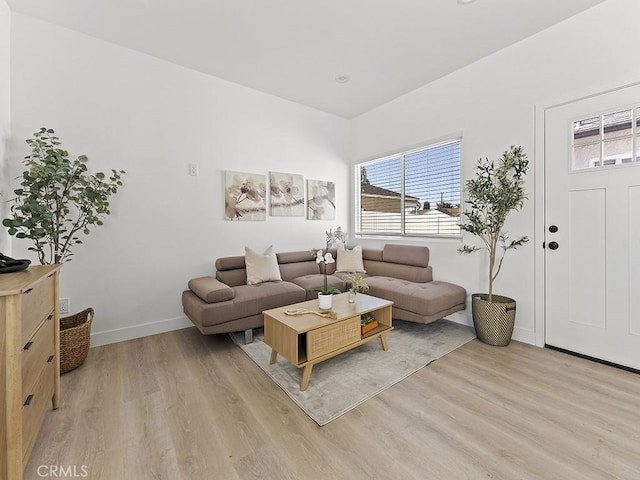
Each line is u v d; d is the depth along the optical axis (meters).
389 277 3.65
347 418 1.63
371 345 2.61
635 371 2.11
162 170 2.94
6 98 2.18
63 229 2.32
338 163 4.54
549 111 2.51
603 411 1.66
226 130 3.37
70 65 2.48
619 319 2.19
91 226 2.58
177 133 3.03
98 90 2.60
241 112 3.49
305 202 4.14
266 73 3.20
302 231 4.12
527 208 2.64
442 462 1.31
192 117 3.12
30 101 2.33
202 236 3.21
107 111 2.64
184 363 2.29
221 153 3.34
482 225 2.67
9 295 1.07
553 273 2.51
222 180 3.35
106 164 2.64
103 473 1.26
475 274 3.08
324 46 2.71
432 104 3.44
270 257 3.38
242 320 2.58
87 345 2.25
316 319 2.08
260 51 2.79
